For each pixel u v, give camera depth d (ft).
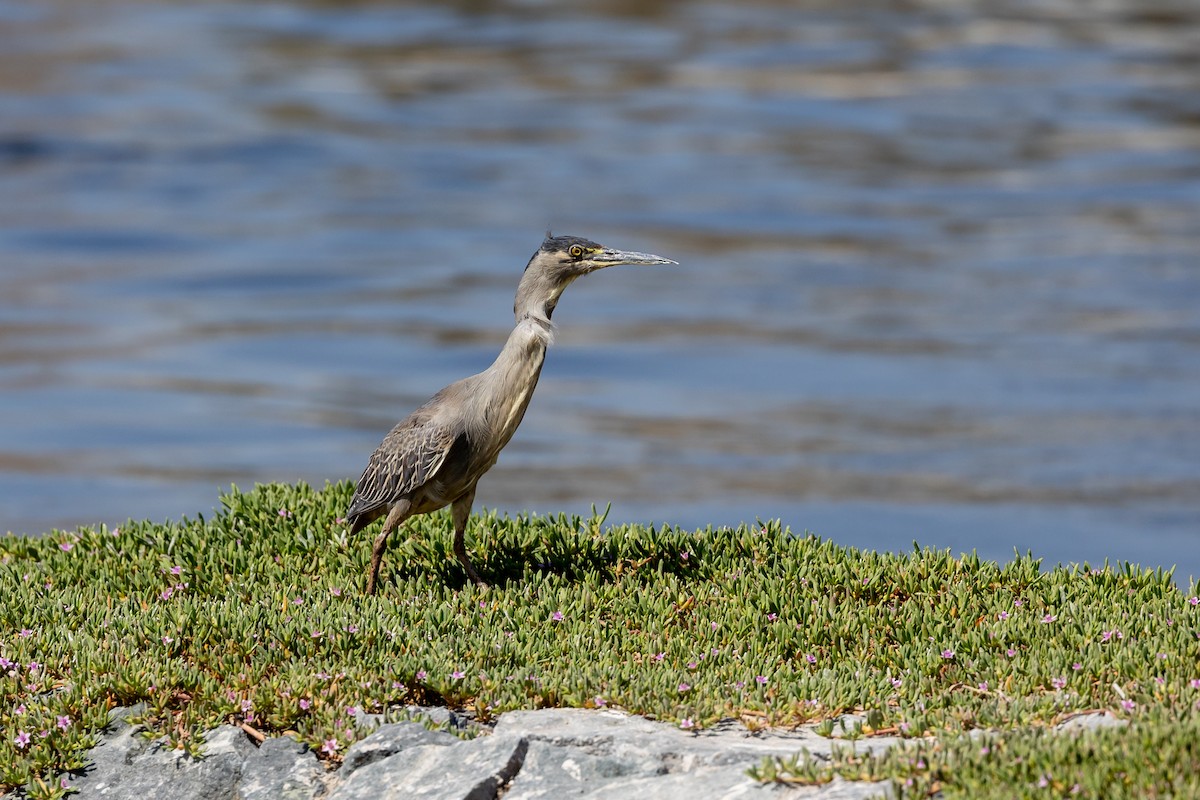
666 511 79.77
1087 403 102.01
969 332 122.21
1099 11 307.99
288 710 26.55
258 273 147.23
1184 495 81.46
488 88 241.76
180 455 92.73
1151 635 28.25
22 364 115.03
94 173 189.26
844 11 305.73
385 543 33.17
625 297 140.15
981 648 28.60
